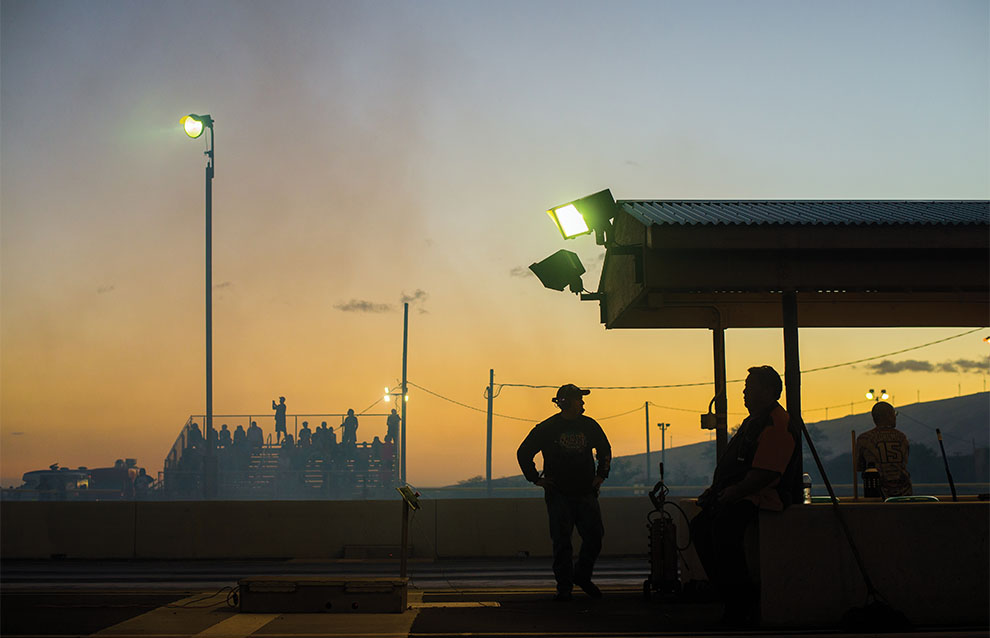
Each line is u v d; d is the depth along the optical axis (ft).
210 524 52.26
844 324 38.58
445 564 49.03
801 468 25.34
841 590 23.22
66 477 130.93
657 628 22.97
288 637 21.21
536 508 53.26
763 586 23.12
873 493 31.53
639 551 53.31
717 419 36.68
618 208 35.37
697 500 27.73
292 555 52.08
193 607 26.21
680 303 35.70
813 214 31.94
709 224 28.94
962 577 23.49
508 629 22.61
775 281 29.48
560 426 30.19
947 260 29.81
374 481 116.88
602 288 40.65
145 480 109.29
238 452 112.88
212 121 99.45
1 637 21.35
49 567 48.06
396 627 22.81
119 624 23.13
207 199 100.07
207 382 100.01
